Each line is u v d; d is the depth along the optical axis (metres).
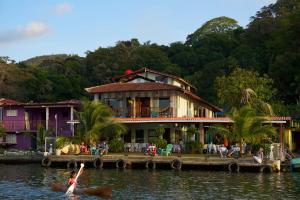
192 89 67.12
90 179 33.62
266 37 102.19
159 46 121.38
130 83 56.38
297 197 25.52
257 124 40.25
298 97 72.56
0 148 60.66
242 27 123.31
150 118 49.41
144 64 107.44
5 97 87.88
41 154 49.78
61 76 94.12
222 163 39.00
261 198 25.25
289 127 54.19
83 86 98.31
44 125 60.03
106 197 25.80
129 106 52.72
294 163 39.16
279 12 110.69
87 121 45.56
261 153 38.88
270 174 36.91
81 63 112.19
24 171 39.66
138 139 51.97
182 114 54.66
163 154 44.34
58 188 28.27
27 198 25.56
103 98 53.88
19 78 92.12
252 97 57.28
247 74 62.66
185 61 109.94
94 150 44.41
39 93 90.25
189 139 50.16
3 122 62.22
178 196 25.98
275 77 74.00
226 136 41.53
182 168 40.41
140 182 31.86
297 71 71.31
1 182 32.22
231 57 92.94
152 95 52.28
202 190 28.11
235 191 27.69
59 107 59.62
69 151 45.75
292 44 75.50
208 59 107.94
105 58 109.94
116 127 46.81
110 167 42.31
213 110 75.25
